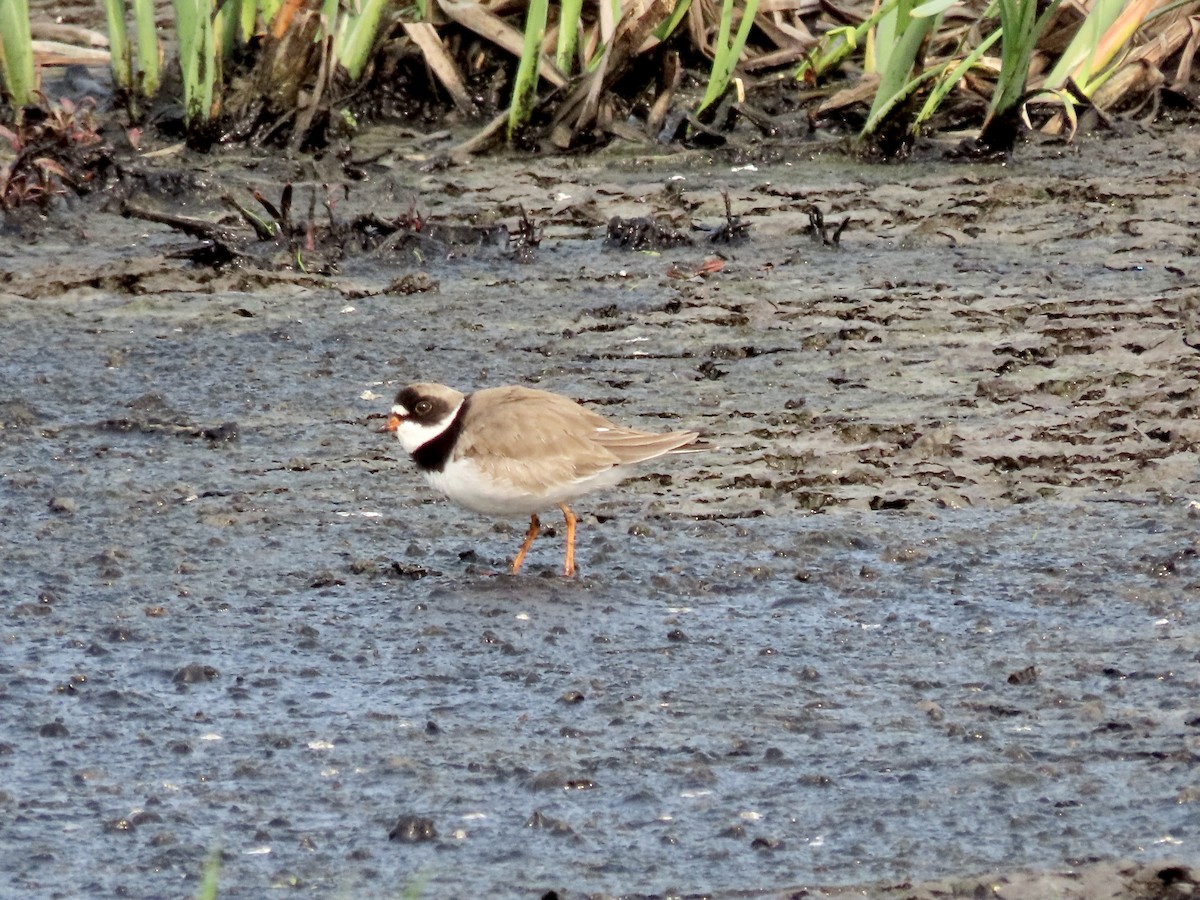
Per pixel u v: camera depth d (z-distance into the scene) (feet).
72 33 79.51
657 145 72.74
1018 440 43.93
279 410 46.47
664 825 26.78
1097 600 35.19
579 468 35.86
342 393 47.80
